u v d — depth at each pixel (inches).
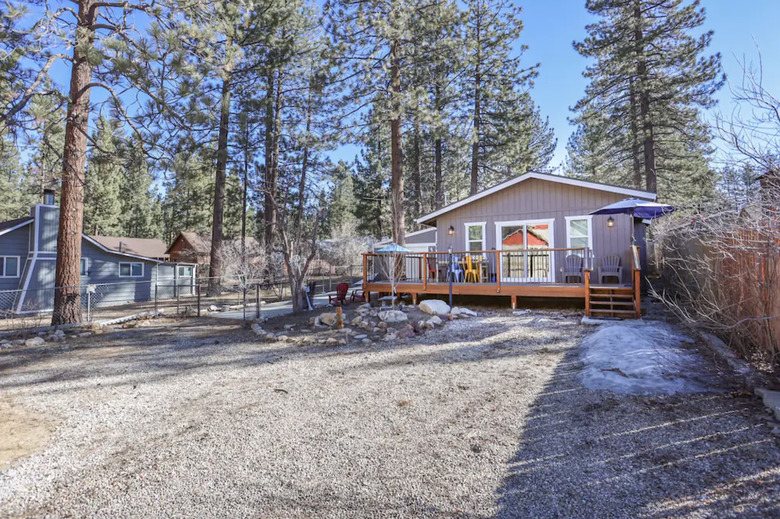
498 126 884.0
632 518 89.4
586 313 340.5
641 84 708.0
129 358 289.1
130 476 123.7
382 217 1334.9
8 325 458.0
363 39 555.2
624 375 181.8
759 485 96.1
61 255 418.0
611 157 861.2
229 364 260.7
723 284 211.2
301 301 478.3
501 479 109.9
